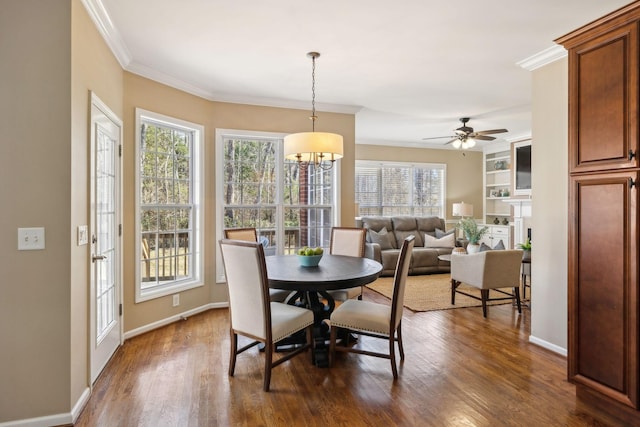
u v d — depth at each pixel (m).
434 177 8.70
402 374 2.69
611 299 2.13
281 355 3.04
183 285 4.02
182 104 4.01
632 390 2.03
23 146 2.04
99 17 2.53
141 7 2.51
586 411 2.21
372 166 8.22
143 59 3.39
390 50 3.24
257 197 4.69
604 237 2.16
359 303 2.97
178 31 2.87
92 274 2.46
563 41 2.37
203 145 4.29
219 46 3.14
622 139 2.06
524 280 4.75
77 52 2.21
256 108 4.63
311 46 3.16
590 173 2.23
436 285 5.67
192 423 2.08
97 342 2.62
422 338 3.42
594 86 2.20
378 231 7.23
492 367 2.81
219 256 4.43
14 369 2.04
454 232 7.29
